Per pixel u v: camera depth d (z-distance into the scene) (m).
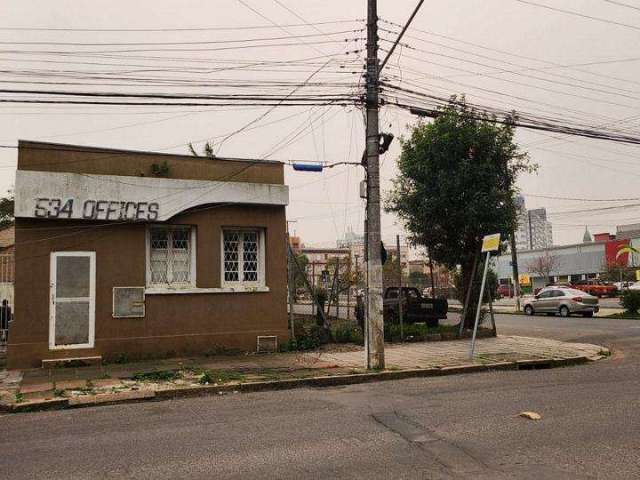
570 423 6.93
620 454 5.64
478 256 18.36
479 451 5.82
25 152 12.78
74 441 6.60
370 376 11.25
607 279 57.09
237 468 5.41
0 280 14.16
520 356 13.84
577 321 25.77
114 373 11.59
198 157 14.31
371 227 12.15
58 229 13.03
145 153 13.80
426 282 46.84
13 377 11.33
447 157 17.94
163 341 13.66
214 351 14.05
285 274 15.02
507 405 8.10
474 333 13.52
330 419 7.48
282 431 6.86
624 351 15.63
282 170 15.16
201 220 14.29
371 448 6.01
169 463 5.61
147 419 7.82
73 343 13.00
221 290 14.25
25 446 6.43
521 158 18.22
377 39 12.35
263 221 14.90
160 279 14.05
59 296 12.95
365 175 12.45
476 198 17.59
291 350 14.73
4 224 24.23
